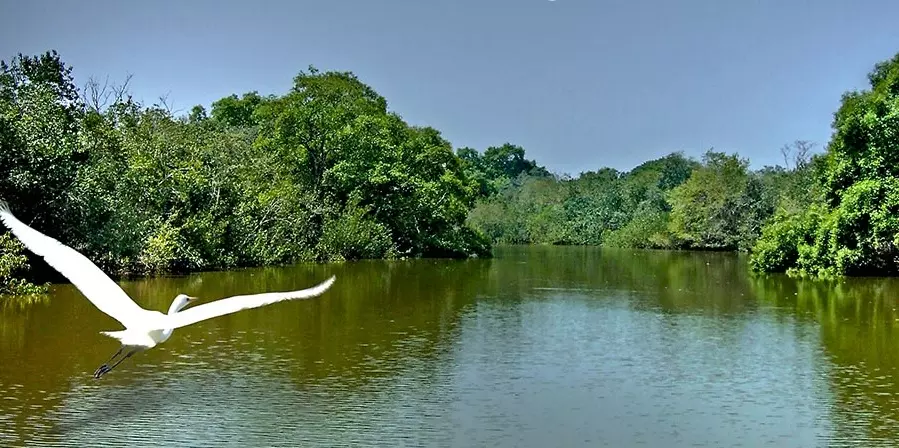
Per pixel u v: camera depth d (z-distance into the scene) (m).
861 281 37.72
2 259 25.28
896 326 22.92
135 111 38.34
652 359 18.06
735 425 12.93
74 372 15.55
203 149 38.78
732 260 58.22
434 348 18.94
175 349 18.12
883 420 13.23
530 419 13.11
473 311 25.72
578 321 23.73
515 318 24.20
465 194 63.72
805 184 66.56
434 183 57.94
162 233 33.03
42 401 13.53
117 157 32.88
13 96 29.61
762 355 18.55
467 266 48.25
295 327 21.55
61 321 20.81
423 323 22.75
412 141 58.41
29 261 28.47
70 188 28.80
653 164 119.62
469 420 12.98
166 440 11.61
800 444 11.92
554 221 98.62
